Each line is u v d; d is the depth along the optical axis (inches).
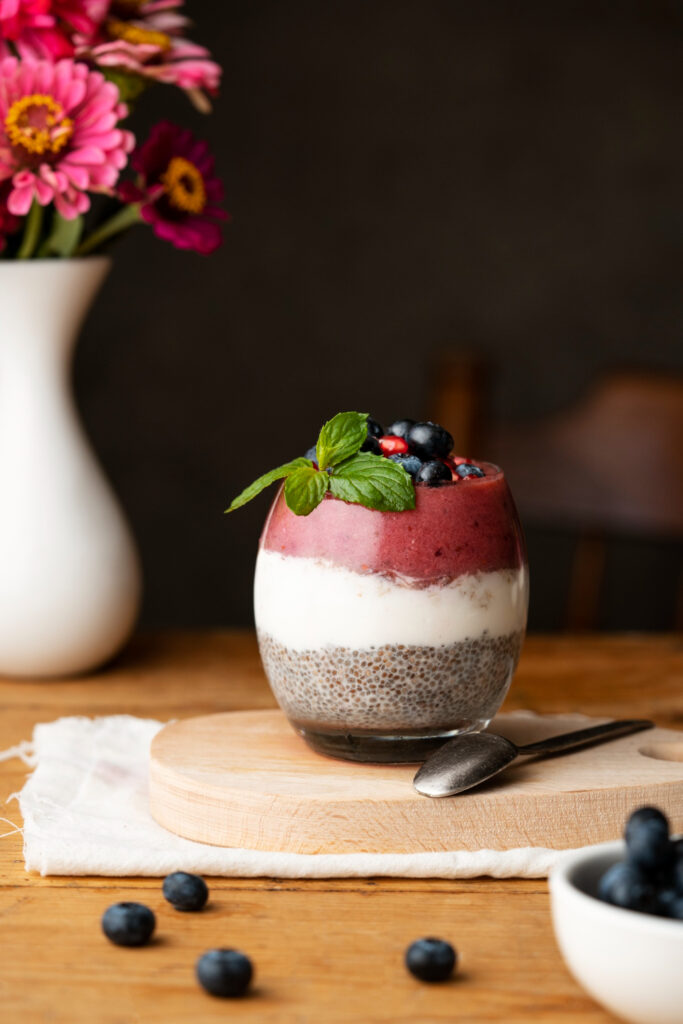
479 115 95.2
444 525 31.5
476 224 96.1
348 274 96.7
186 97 94.5
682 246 95.7
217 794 31.3
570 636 44.9
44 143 37.6
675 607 97.0
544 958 28.6
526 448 55.3
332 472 31.6
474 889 30.5
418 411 97.9
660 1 93.6
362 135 95.3
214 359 96.8
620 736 34.3
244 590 99.0
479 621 31.6
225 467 98.0
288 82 94.8
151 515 98.1
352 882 30.7
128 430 97.0
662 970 25.8
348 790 31.4
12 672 40.4
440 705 31.8
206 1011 27.4
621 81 94.5
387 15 94.5
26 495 39.8
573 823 31.4
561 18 94.2
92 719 38.0
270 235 96.1
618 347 96.9
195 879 29.7
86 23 38.9
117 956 28.5
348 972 28.2
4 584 39.6
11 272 39.1
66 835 31.4
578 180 95.5
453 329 97.1
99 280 40.3
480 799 31.1
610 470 53.7
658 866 26.5
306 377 97.4
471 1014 27.3
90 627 40.2
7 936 29.0
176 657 42.9
